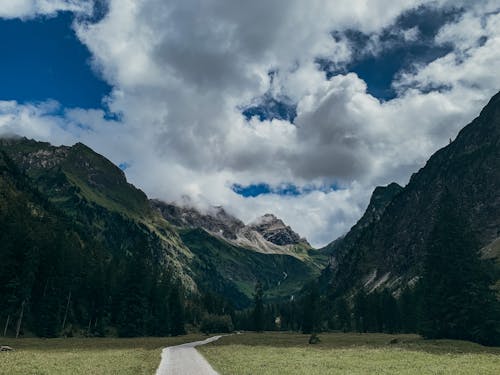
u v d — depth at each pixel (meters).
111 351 55.50
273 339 106.38
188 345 75.31
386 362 38.38
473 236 81.88
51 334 102.38
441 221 85.62
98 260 162.75
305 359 42.00
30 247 103.94
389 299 166.12
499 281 110.81
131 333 122.00
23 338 90.50
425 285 86.06
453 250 80.50
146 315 129.12
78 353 50.00
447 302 78.69
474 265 78.75
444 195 88.88
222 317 193.12
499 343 73.50
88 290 127.69
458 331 77.31
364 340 96.06
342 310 195.50
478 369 32.19
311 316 181.62
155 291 147.75
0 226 109.06
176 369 31.69
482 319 74.62
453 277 79.31
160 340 98.44
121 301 128.12
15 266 100.44
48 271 113.19
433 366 34.62
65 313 112.44
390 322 162.25
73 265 122.19
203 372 29.61
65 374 26.80
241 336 135.38
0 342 72.75
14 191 184.38
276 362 38.12
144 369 30.72
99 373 27.52
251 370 30.66
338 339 104.12
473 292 75.25
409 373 29.17
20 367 30.59
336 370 30.92
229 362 38.22
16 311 94.81
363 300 179.12
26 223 122.56
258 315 199.62
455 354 50.31
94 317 124.38
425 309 84.50
